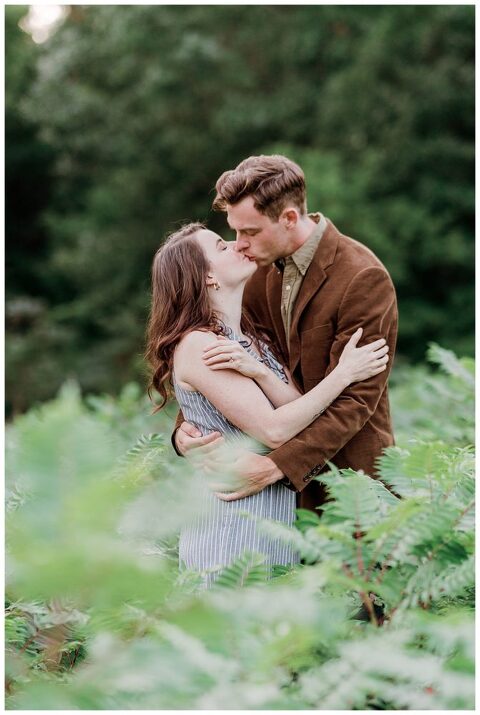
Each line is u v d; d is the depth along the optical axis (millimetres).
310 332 2805
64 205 18750
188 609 1107
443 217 14797
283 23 16016
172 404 5539
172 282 2555
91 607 1314
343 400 2623
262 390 2631
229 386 2475
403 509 1593
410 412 5109
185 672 1147
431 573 1640
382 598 1660
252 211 2748
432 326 15039
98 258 16953
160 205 16734
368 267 2795
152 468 1614
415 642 1512
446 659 1389
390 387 8047
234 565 1653
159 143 16141
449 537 1685
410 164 14820
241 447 1199
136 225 16891
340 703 1263
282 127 15852
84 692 1090
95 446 862
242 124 15586
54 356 16906
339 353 2742
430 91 14609
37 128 17328
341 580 1484
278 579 1788
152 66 15461
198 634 1169
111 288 17031
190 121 16109
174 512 986
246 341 2660
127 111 16156
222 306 2613
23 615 1752
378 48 14859
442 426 4195
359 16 15602
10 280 18672
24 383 16328
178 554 2633
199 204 16594
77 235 17844
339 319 2771
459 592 1696
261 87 16328
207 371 2479
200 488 1056
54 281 18922
